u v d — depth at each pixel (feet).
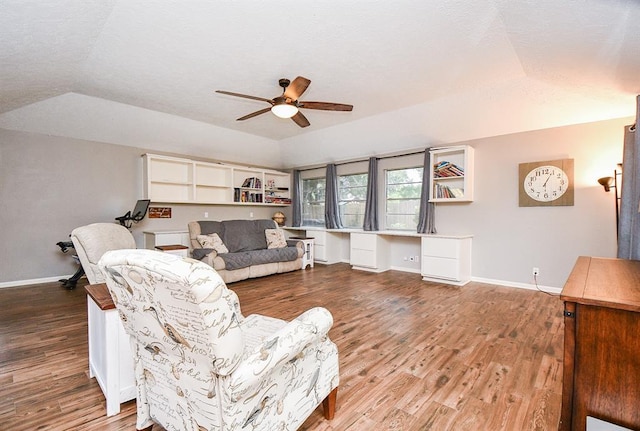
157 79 10.77
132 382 5.55
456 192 15.25
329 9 6.88
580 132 12.48
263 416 3.71
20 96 11.16
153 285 3.08
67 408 5.46
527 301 11.86
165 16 7.09
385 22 7.38
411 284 14.74
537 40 7.54
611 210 11.87
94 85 11.37
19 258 13.97
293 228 22.52
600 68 7.95
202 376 3.39
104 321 5.37
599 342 3.70
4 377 6.47
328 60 9.35
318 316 4.58
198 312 2.88
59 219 14.85
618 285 4.45
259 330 5.48
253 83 11.08
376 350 7.75
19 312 10.51
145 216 17.25
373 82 11.07
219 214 20.56
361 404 5.59
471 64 9.70
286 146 21.20
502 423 5.06
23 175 13.98
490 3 6.57
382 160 18.89
